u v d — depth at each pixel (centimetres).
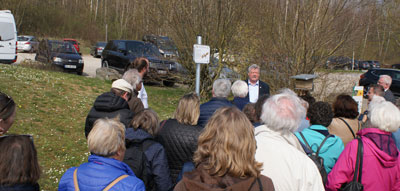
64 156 529
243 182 164
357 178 260
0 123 220
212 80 1139
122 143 223
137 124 287
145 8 1109
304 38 898
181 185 173
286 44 921
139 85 411
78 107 794
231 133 170
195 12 1054
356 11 910
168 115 894
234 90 514
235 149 168
